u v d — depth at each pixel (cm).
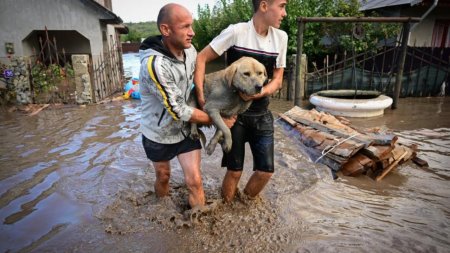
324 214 368
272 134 347
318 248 306
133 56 3372
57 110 897
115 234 325
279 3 300
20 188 425
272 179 452
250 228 335
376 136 509
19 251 302
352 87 1010
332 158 494
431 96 1085
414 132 691
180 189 413
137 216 355
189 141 331
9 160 521
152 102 313
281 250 303
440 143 617
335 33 1333
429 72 1050
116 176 459
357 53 1245
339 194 418
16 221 351
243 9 1622
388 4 1232
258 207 374
